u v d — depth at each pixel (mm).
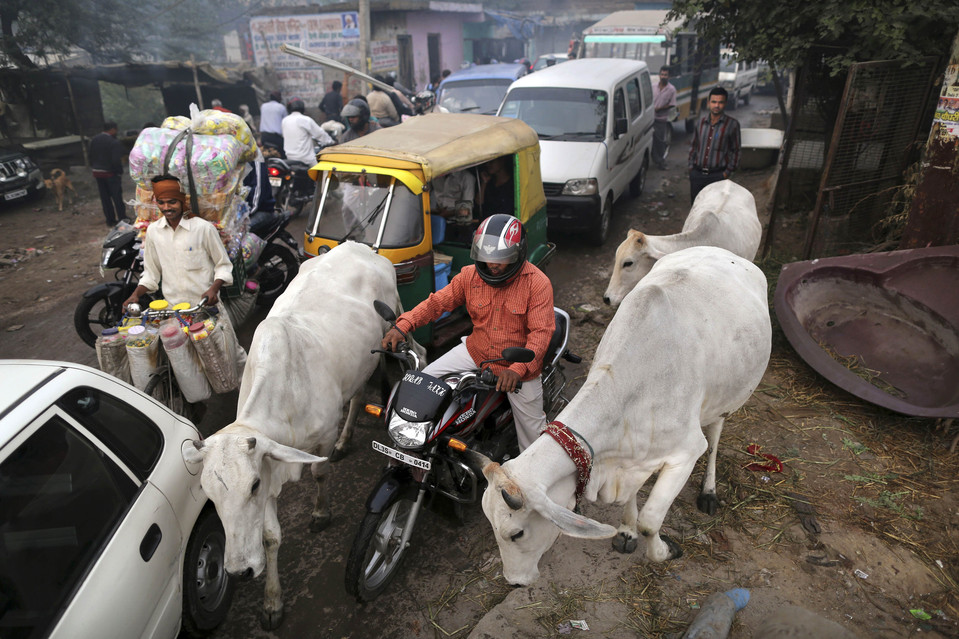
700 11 7117
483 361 3184
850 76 5793
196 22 18750
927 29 6066
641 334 2795
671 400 2848
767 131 10562
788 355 5125
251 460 2607
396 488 3090
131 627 2371
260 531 2676
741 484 3879
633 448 2789
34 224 10023
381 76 15984
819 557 3371
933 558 3346
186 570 2893
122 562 2404
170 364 3922
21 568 2135
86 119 13898
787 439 4258
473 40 23297
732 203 5461
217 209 4746
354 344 3736
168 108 15719
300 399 3193
